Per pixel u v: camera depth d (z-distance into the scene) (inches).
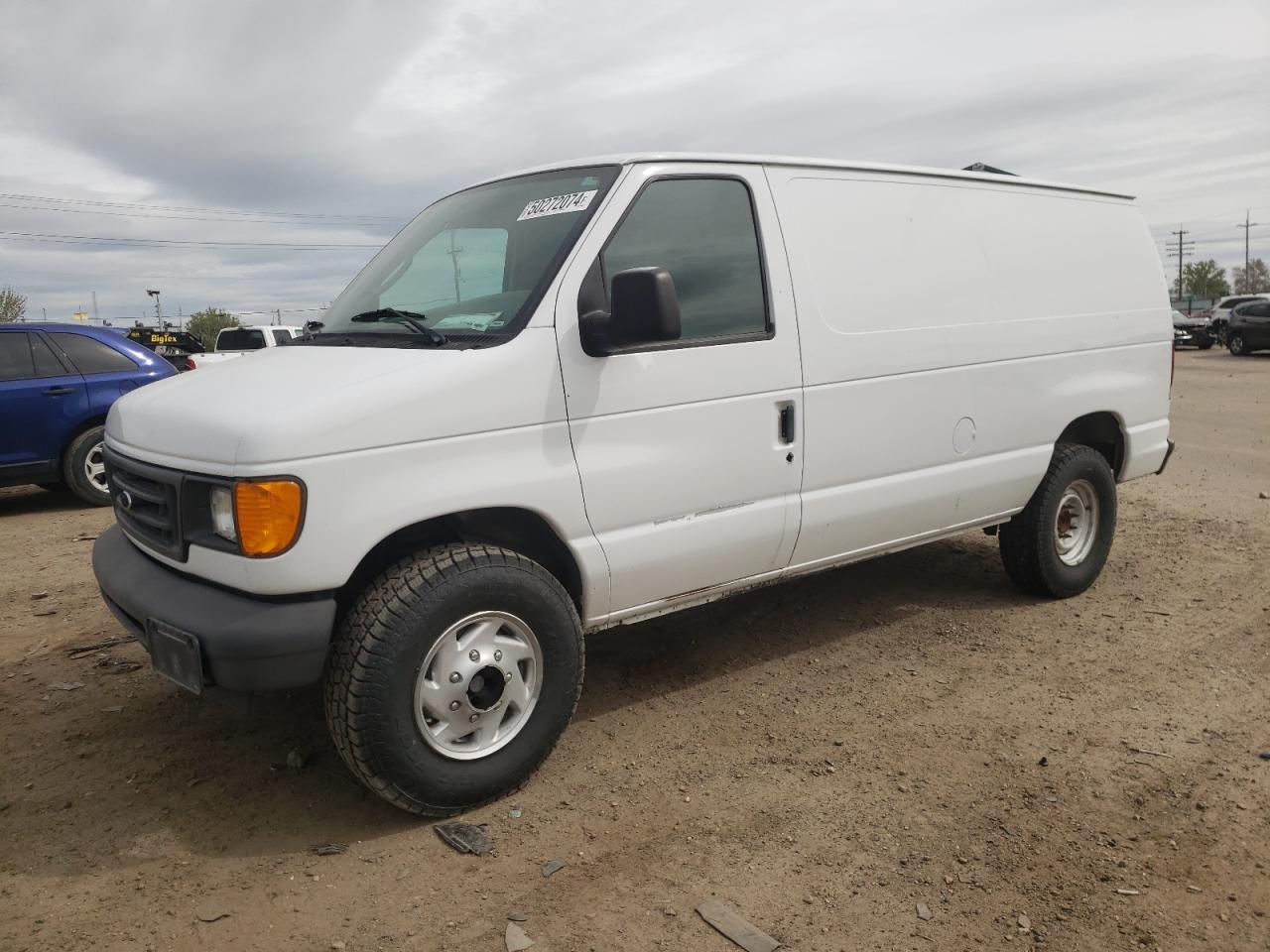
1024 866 113.7
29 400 322.3
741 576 153.4
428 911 106.8
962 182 182.2
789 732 149.3
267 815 126.8
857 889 109.7
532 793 131.6
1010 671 171.9
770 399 148.9
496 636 125.1
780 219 153.6
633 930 103.0
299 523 109.3
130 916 106.1
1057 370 195.3
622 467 134.0
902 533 174.4
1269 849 116.3
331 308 164.2
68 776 137.4
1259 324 1010.1
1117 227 213.6
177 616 115.4
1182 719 151.7
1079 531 213.3
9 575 243.0
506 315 130.0
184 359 580.1
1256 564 234.1
